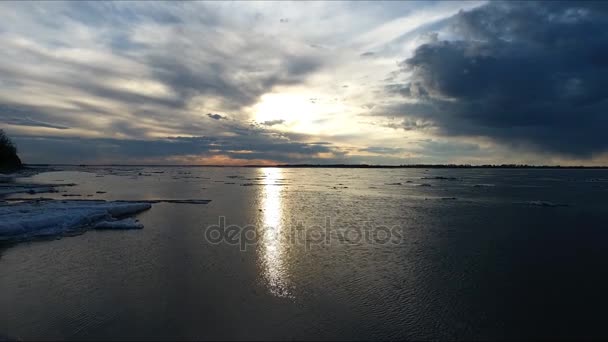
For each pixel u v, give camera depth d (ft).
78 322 25.09
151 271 35.83
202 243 47.55
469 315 26.55
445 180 237.25
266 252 43.09
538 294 30.48
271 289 31.24
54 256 41.01
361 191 137.69
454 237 51.85
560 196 115.34
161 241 48.62
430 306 27.96
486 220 66.74
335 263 38.75
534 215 72.95
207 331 23.93
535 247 46.06
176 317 25.84
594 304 28.53
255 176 322.75
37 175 235.81
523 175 353.10
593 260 40.50
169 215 71.97
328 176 328.08
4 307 27.61
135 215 71.67
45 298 29.22
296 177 301.84
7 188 120.06
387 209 82.28
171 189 143.13
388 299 29.25
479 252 43.65
